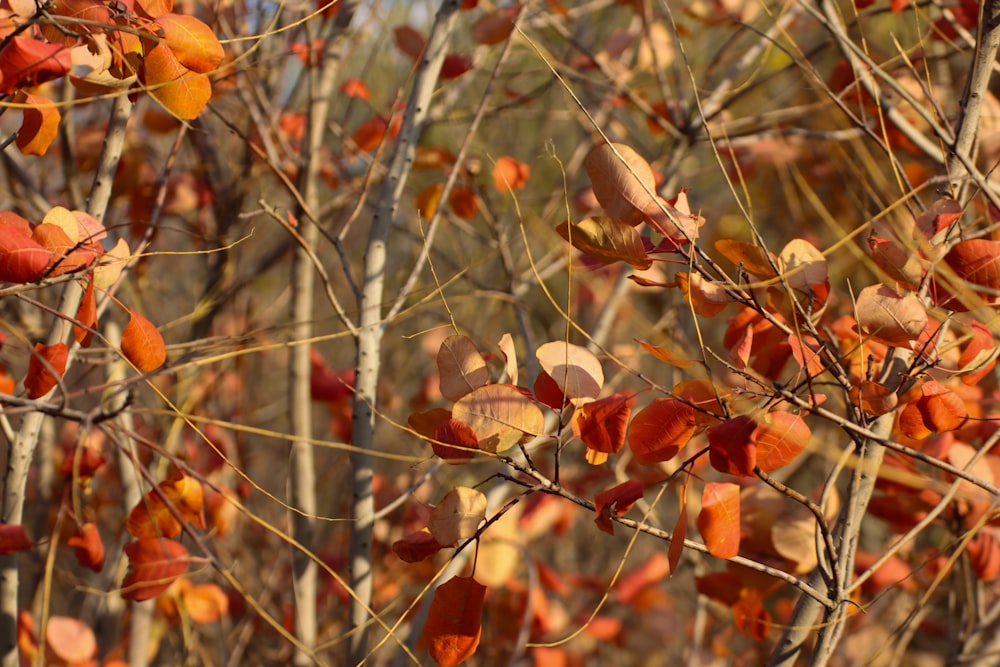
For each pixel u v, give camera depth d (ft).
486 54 7.54
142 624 7.36
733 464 5.88
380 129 7.86
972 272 5.93
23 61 5.87
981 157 7.15
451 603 6.03
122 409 5.96
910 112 7.25
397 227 8.21
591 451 6.00
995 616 7.04
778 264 6.00
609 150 5.98
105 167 6.56
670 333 8.08
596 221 5.93
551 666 8.17
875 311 5.93
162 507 6.39
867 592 7.20
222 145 8.67
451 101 8.09
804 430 5.97
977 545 6.64
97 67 6.11
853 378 6.34
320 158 8.34
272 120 7.55
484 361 6.04
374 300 6.87
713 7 8.07
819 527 6.18
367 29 8.16
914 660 8.61
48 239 6.07
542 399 6.02
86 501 7.07
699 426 6.00
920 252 6.01
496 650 8.45
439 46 6.98
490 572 7.33
